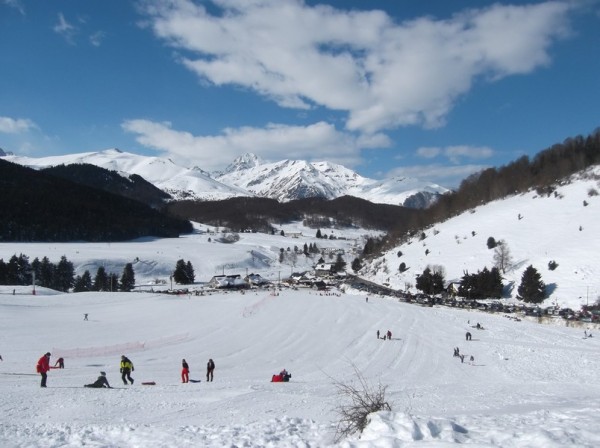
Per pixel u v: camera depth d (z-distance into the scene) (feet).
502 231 456.04
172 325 224.94
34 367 126.31
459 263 426.10
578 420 38.60
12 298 315.58
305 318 239.71
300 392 82.69
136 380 109.40
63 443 43.50
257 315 248.73
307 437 40.93
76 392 77.41
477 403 66.95
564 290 321.52
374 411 39.96
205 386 91.20
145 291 434.30
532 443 29.91
